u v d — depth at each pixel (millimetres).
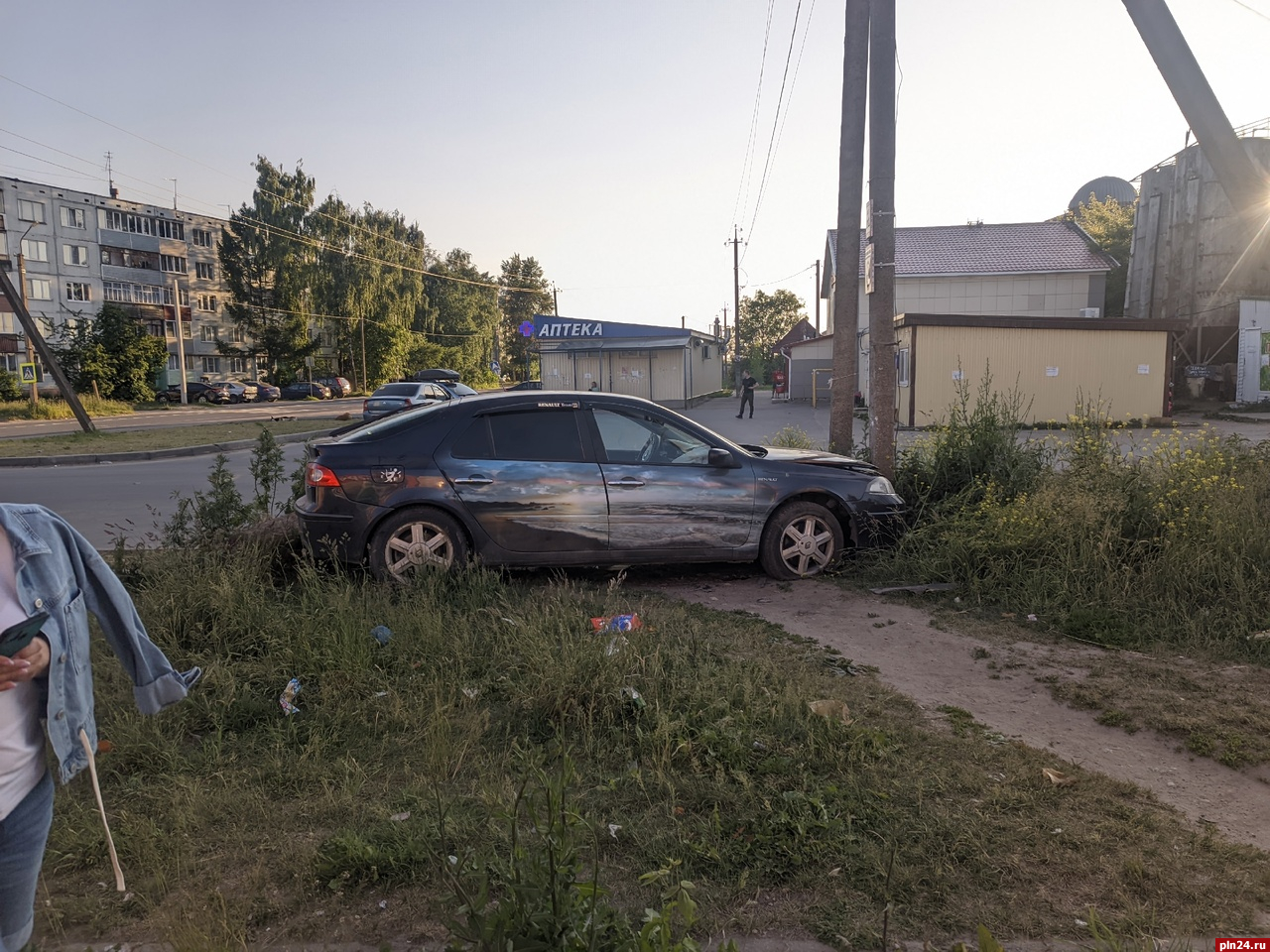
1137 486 6930
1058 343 21766
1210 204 30594
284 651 4582
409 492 6160
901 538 7020
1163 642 5125
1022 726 4031
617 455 6535
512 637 4793
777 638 5254
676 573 6977
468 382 81250
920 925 2553
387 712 4004
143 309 71375
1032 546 6379
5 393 41750
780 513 6738
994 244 36062
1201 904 2654
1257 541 5918
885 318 8141
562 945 1983
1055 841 2992
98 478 14438
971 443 8219
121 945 2494
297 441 21703
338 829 3076
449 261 90688
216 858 2928
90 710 2096
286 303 66562
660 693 4117
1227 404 27234
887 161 8047
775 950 2451
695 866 2844
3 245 61844
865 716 4051
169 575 5324
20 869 1955
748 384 28344
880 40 7945
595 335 37781
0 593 1914
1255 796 3385
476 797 3266
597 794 3303
